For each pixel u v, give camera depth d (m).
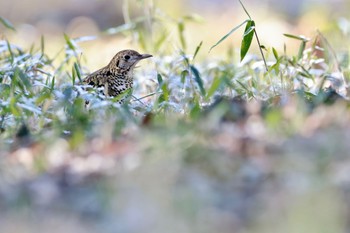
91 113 13.88
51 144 11.77
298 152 10.77
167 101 14.51
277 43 28.02
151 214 9.62
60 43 31.23
